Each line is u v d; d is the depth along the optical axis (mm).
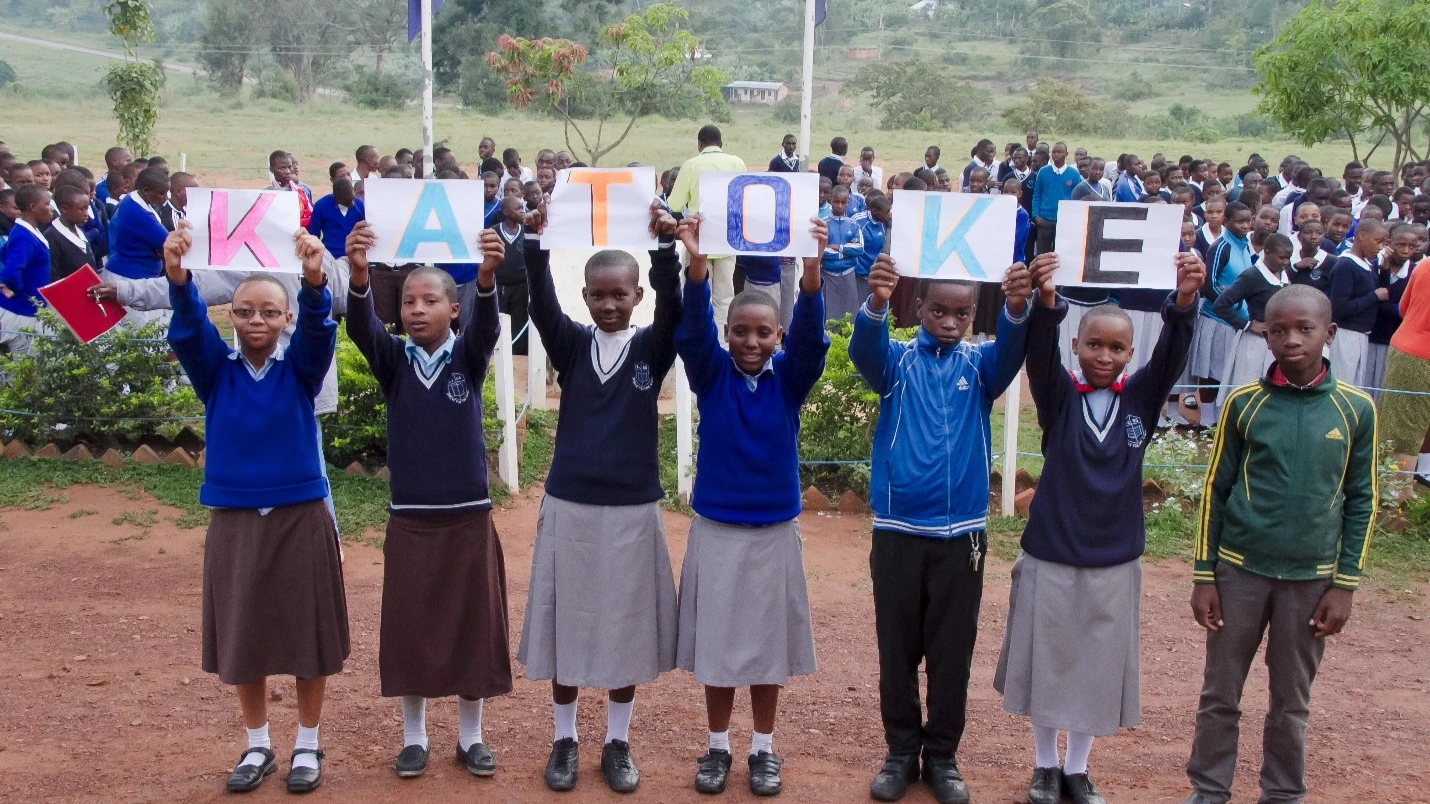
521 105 22312
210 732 5773
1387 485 9070
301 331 4965
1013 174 21016
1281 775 4996
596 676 5027
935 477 4977
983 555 5059
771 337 4938
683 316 5000
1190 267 4742
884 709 5180
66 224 10758
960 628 5043
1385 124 19859
